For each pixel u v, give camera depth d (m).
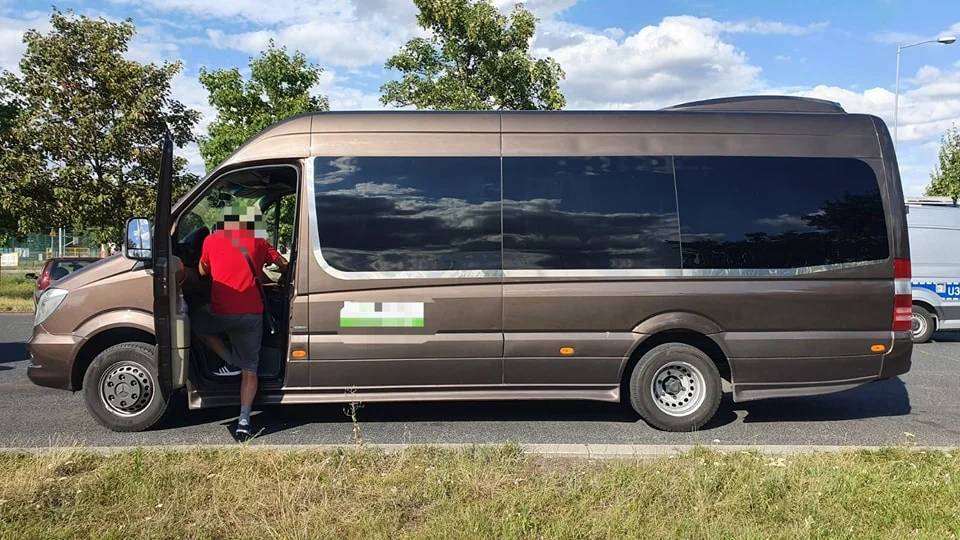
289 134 5.91
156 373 5.86
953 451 5.03
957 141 26.88
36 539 3.48
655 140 6.04
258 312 5.63
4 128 16.44
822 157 6.10
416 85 15.87
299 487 4.09
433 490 4.07
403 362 5.80
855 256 6.01
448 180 5.88
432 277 5.80
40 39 15.20
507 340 5.84
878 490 4.14
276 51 17.09
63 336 5.78
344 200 5.82
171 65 15.80
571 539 3.51
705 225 5.95
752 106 6.45
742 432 6.14
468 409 6.83
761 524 3.73
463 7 15.48
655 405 6.04
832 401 7.41
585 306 5.85
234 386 5.85
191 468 4.43
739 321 5.92
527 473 4.45
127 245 5.54
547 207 5.89
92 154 15.40
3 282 26.81
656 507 3.88
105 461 4.60
